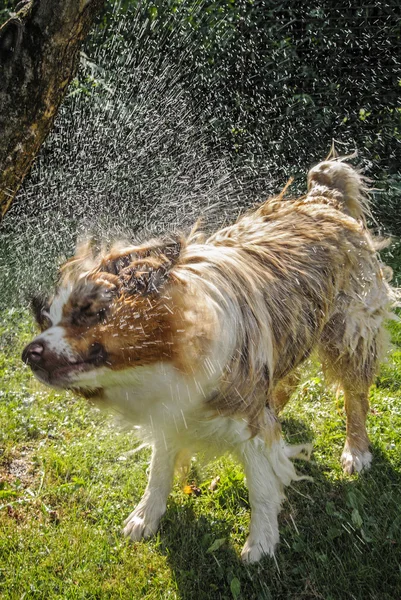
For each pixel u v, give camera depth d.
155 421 1.26
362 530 1.39
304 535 1.42
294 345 1.42
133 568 1.36
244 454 1.35
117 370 1.15
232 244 1.41
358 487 1.55
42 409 1.77
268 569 1.35
